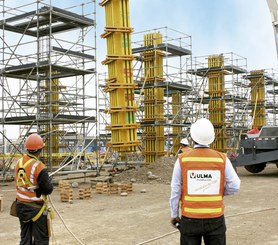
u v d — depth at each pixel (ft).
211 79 108.58
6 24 71.72
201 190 15.83
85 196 47.91
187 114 101.86
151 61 88.79
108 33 69.87
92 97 72.13
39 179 20.01
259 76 121.70
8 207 43.16
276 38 41.24
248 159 71.31
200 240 16.24
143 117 94.73
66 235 29.86
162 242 27.50
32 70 66.28
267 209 39.09
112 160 102.01
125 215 37.32
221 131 108.99
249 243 27.09
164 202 44.55
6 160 87.97
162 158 74.43
